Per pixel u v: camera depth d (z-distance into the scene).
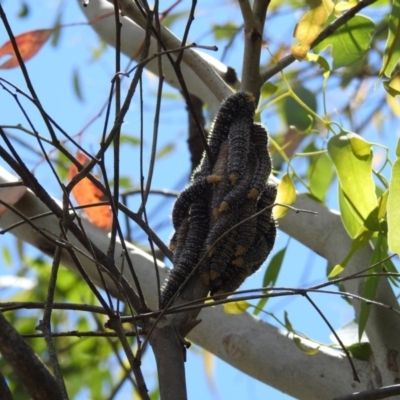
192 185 3.59
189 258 3.57
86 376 4.88
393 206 3.63
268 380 3.72
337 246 3.78
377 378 3.70
